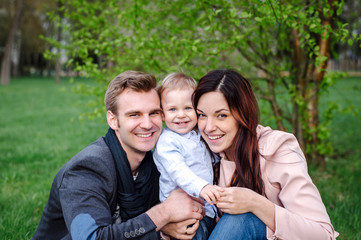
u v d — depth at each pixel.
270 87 4.40
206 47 3.43
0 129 7.76
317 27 2.87
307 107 4.30
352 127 7.55
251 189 1.86
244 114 1.84
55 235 1.95
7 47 27.28
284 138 1.85
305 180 1.75
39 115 10.08
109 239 1.59
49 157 5.32
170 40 3.42
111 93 1.89
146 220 1.73
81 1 3.96
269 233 1.71
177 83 2.19
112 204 1.85
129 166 1.88
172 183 2.08
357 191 3.83
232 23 3.32
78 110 11.19
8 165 4.90
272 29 3.84
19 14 27.59
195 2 3.28
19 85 25.94
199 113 1.94
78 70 3.72
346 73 3.80
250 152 1.84
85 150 1.87
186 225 1.82
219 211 2.07
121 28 3.90
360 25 4.42
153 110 1.89
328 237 1.67
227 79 1.84
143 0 3.71
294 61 4.17
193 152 2.13
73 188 1.71
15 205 3.38
